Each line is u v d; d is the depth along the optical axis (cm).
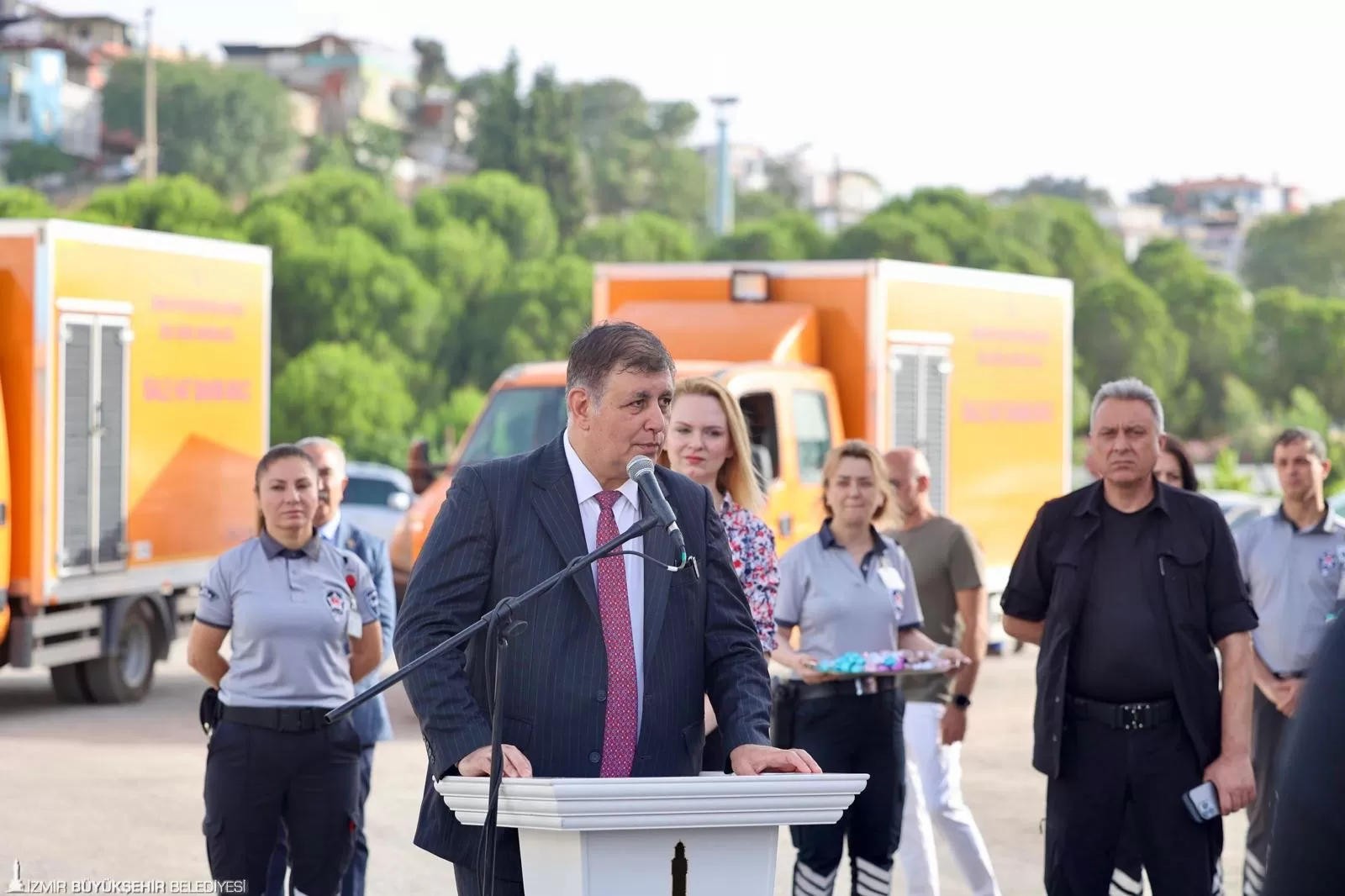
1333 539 995
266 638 825
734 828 518
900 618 940
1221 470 5244
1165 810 772
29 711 1883
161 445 1941
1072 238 10438
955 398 2056
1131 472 782
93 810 1362
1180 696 772
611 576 584
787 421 1786
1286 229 15225
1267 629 994
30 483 1758
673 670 584
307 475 842
